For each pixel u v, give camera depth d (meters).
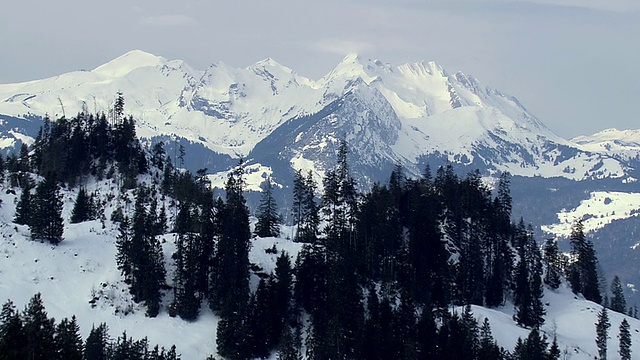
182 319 162.75
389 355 162.12
